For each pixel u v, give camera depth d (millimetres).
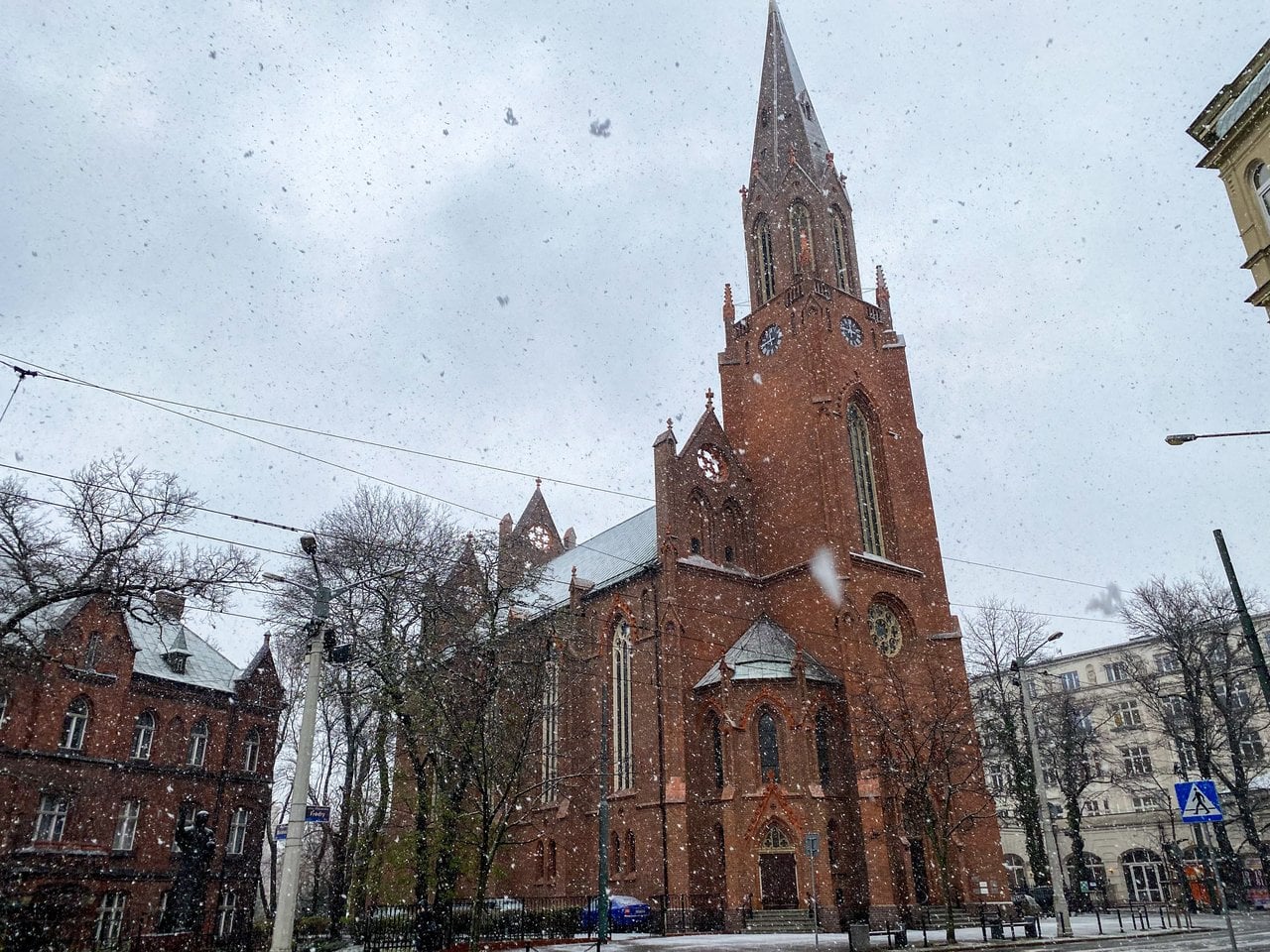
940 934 38438
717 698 49062
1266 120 26562
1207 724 53594
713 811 48000
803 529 55969
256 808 51125
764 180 69125
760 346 63531
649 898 46594
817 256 64750
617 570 60531
